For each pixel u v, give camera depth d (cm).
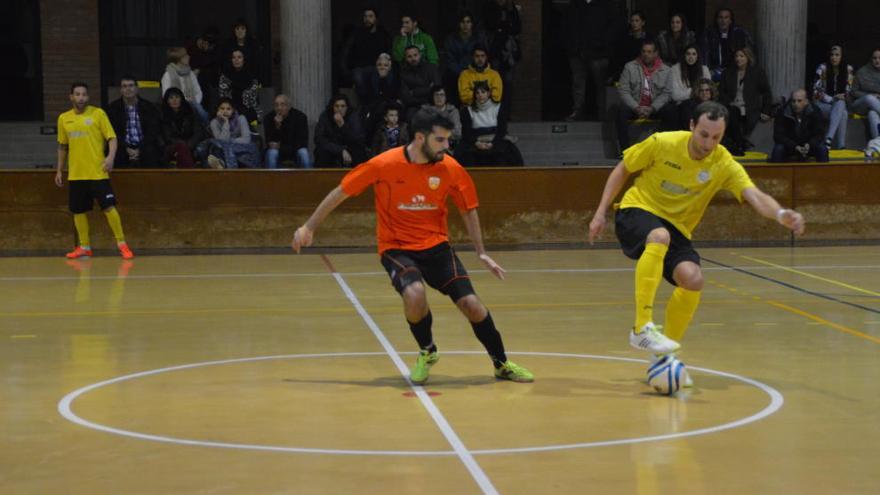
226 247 1888
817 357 975
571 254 1795
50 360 966
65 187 1867
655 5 2709
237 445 683
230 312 1231
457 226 1934
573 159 2286
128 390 843
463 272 872
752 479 612
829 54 2252
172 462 646
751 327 1130
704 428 723
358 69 2080
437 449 671
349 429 723
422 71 2095
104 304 1292
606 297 1340
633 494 585
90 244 1869
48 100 2461
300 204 1897
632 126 2228
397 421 743
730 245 1911
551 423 736
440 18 2662
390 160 856
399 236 869
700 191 845
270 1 2520
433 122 843
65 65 2466
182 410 777
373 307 1266
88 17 2467
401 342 1055
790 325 1141
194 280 1499
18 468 635
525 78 2636
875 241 1961
